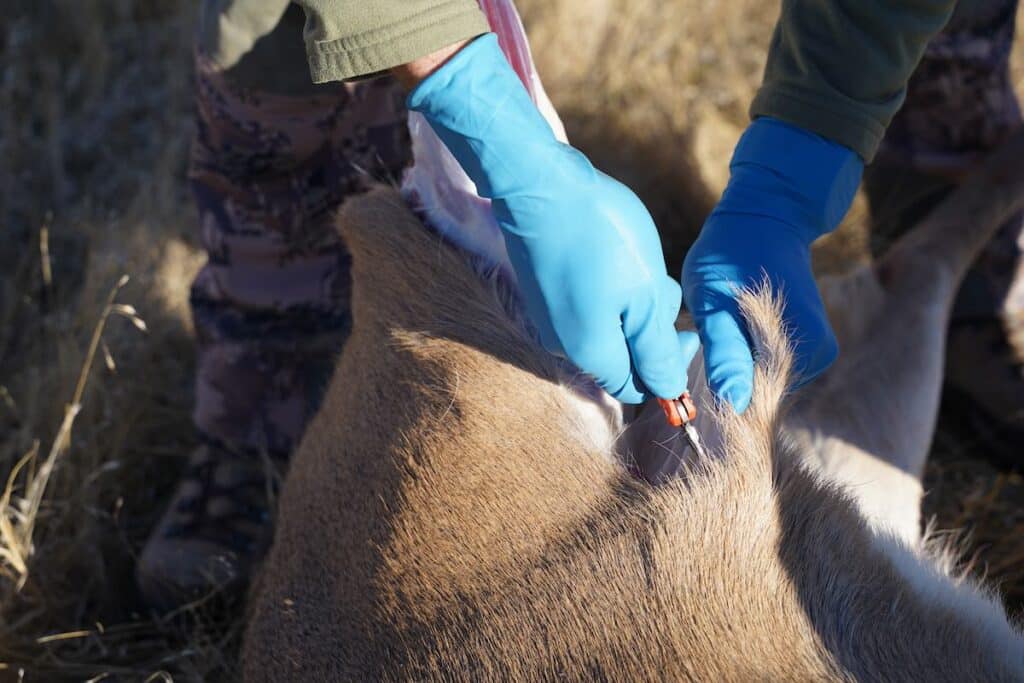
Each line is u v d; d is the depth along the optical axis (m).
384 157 2.74
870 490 2.54
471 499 1.74
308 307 2.87
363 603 1.79
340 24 1.65
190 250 3.75
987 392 3.17
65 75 4.56
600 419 1.83
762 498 1.63
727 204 1.96
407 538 1.76
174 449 3.25
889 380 2.63
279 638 1.93
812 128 1.97
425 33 1.62
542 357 1.83
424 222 1.96
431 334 1.87
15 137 4.14
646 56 4.42
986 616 1.67
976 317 3.14
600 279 1.62
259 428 2.94
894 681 1.54
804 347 1.85
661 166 3.96
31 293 3.69
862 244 3.67
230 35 2.48
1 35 4.68
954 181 3.38
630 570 1.61
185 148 4.18
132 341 3.42
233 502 2.92
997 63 3.11
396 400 1.86
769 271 1.87
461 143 1.64
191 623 2.82
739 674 1.52
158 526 2.98
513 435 1.76
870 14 1.90
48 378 3.26
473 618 1.66
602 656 1.56
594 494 1.70
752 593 1.58
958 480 3.14
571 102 4.26
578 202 1.62
